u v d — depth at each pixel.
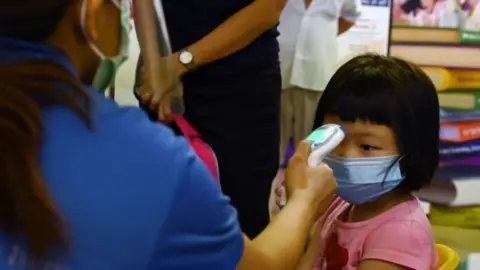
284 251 0.80
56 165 0.59
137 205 0.61
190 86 1.39
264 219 1.52
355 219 1.23
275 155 1.52
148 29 0.98
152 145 0.63
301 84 2.40
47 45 0.61
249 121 1.43
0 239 0.57
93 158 0.60
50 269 0.58
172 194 0.62
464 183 2.59
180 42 1.37
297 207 0.89
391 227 1.15
